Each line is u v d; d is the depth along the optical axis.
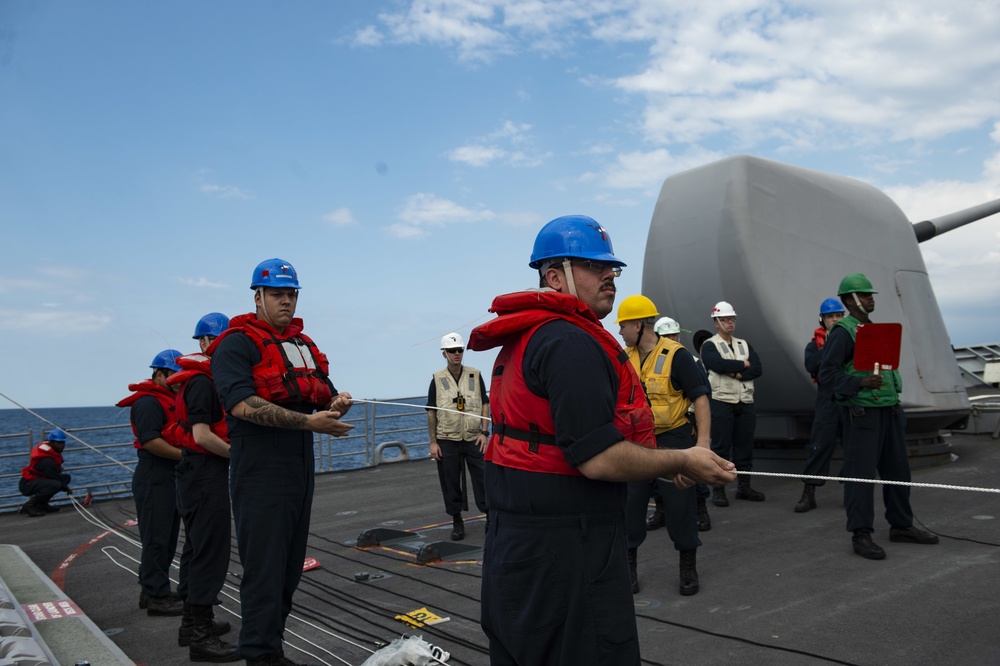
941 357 10.99
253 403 3.74
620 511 2.36
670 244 10.58
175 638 5.05
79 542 9.01
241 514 3.89
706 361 8.66
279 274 4.13
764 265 9.84
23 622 4.02
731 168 10.13
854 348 6.09
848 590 5.17
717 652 4.20
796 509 7.94
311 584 6.23
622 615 2.25
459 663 4.22
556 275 2.55
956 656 3.93
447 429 7.71
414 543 7.61
